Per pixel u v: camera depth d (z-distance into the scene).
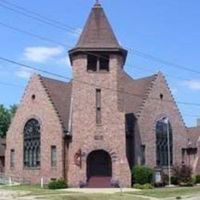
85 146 57.56
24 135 63.03
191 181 62.44
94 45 59.06
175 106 66.12
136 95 64.62
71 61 60.75
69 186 57.34
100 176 57.72
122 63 60.50
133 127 61.44
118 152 57.56
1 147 74.94
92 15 61.28
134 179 58.09
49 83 63.06
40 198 43.50
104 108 58.28
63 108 61.31
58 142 59.03
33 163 61.69
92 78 58.69
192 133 69.31
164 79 65.56
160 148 63.78
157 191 51.72
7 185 60.06
